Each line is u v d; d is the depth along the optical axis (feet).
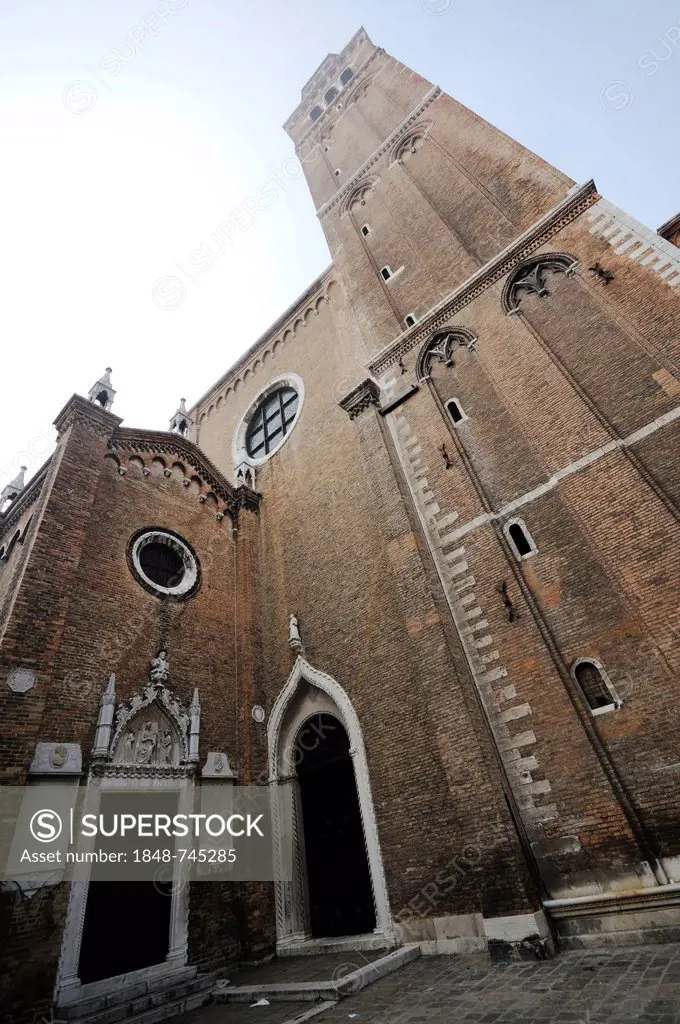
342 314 84.94
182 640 52.54
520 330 55.67
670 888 30.73
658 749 34.35
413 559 48.24
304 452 73.46
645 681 36.32
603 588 40.50
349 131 107.96
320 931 45.96
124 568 50.67
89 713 40.83
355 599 55.11
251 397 92.89
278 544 67.82
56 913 32.60
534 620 42.06
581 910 32.96
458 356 60.08
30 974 30.17
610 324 49.11
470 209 71.00
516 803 37.63
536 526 46.03
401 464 57.77
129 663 45.98
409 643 48.39
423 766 42.73
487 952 34.50
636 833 33.12
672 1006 20.25
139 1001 33.76
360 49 122.11
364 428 61.21
